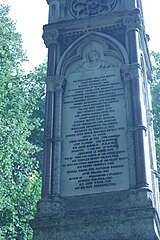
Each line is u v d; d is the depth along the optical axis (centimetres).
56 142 1283
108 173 1206
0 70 2105
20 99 2178
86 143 1266
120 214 1104
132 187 1154
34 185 2081
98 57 1397
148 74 1631
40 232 1131
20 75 2302
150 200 1120
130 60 1345
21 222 1989
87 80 1364
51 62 1411
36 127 2573
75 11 1511
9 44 2312
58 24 1466
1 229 1852
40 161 2591
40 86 2892
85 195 1191
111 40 1401
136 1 1487
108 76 1352
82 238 1102
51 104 1342
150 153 1439
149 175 1206
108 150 1237
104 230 1098
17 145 2025
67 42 1449
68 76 1391
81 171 1232
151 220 1083
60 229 1126
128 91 1298
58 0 1536
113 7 1479
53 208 1173
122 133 1251
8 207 1844
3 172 1883
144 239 1059
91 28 1443
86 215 1125
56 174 1234
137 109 1259
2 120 1983
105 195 1173
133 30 1393
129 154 1205
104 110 1299
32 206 2014
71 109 1334
